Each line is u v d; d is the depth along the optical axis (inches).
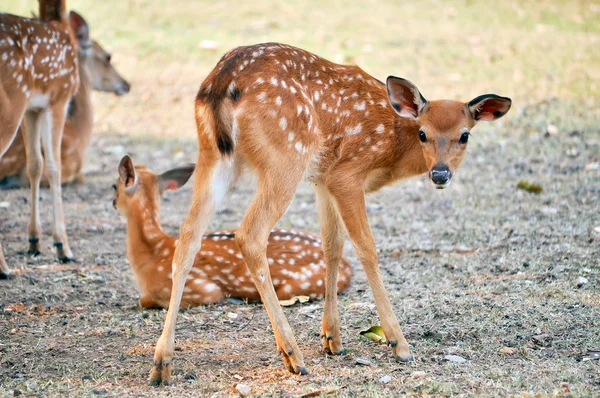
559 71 892.0
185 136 784.9
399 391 300.2
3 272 451.8
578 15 1098.1
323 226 350.9
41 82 482.9
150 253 415.5
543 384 303.1
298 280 416.2
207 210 319.3
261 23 1068.5
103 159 727.1
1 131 457.1
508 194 595.5
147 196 427.2
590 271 439.2
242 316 398.9
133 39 1019.3
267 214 319.0
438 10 1130.0
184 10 1118.4
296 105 323.3
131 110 854.5
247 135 318.3
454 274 448.1
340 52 956.0
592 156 668.7
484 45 984.3
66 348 355.3
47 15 522.3
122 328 382.3
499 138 729.6
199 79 919.0
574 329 362.6
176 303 314.3
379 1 1166.3
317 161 341.7
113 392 304.2
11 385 312.0
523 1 1161.4
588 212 545.6
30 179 497.0
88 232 547.8
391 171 359.3
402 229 535.8
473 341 354.6
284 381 313.7
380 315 338.0
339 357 342.0
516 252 476.7
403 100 346.0
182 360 338.6
